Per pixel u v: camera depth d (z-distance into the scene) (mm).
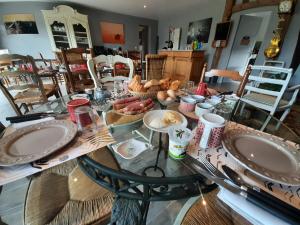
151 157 803
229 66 4629
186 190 526
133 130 903
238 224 564
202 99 972
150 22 6719
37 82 1897
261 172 435
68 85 2486
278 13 2838
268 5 3137
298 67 2764
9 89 1755
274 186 432
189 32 5379
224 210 602
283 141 606
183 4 4586
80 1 4551
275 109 1772
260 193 400
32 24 4875
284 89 1647
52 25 4902
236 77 1434
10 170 460
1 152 485
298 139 730
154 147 858
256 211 407
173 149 551
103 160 815
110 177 495
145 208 575
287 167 469
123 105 915
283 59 3033
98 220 594
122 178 445
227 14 3900
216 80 4836
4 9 4582
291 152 529
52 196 676
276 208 366
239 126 765
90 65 1647
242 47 4449
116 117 873
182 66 4176
